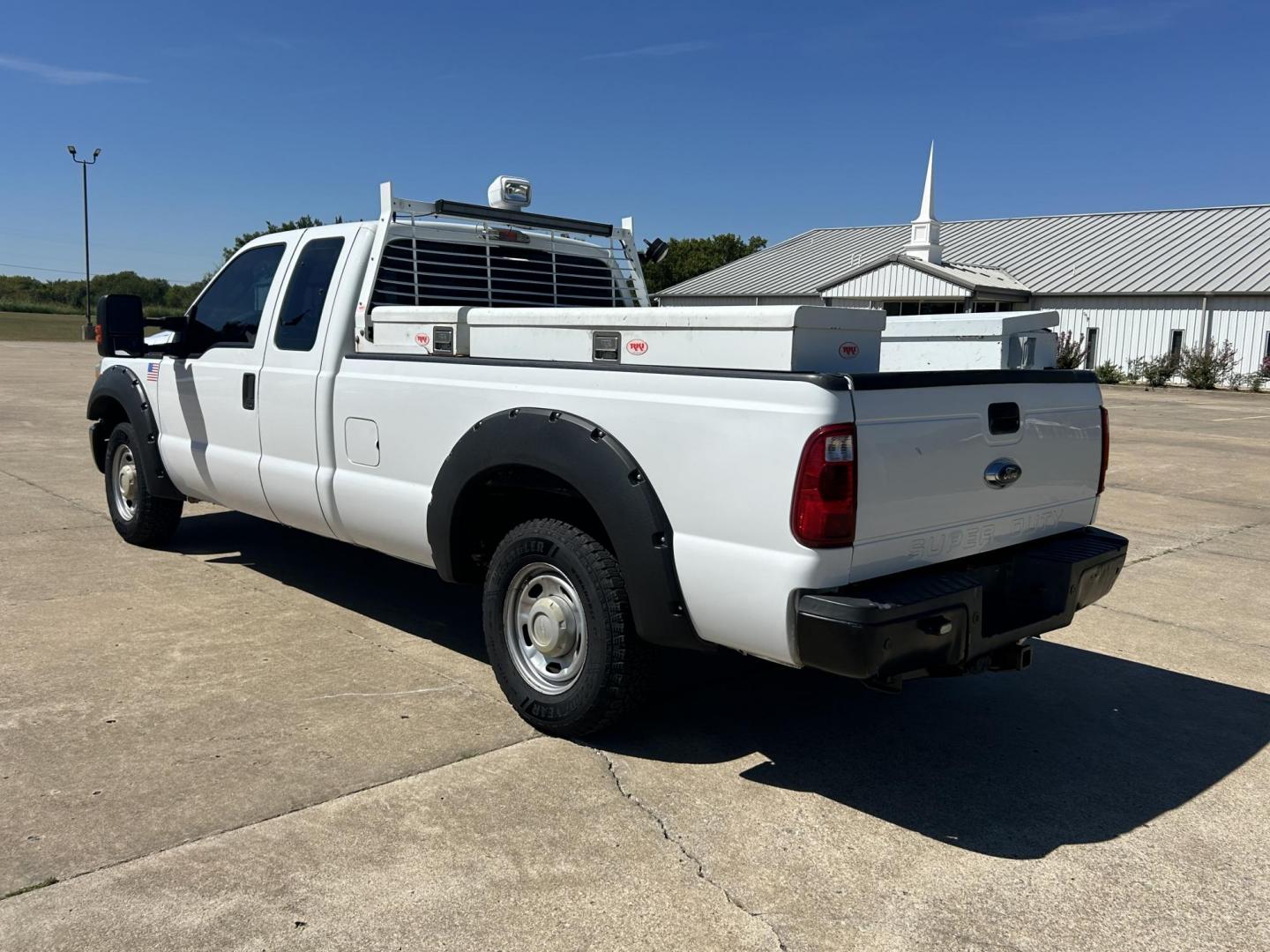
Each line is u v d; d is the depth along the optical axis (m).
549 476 4.03
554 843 3.23
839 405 3.16
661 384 3.55
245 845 3.13
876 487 3.28
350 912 2.82
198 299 6.08
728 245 64.88
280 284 5.37
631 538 3.59
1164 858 3.30
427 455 4.43
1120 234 38.16
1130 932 2.88
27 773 3.55
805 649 3.24
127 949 2.62
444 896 2.92
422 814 3.38
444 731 4.04
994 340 4.56
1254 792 3.81
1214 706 4.69
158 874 2.96
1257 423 20.44
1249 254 33.94
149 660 4.71
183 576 6.20
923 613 3.27
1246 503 10.30
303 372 5.07
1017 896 3.05
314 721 4.09
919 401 3.42
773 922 2.87
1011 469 3.81
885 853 3.27
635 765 3.84
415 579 6.32
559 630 3.97
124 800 3.38
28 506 8.22
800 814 3.50
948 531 3.61
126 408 6.44
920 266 33.22
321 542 7.24
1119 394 30.30
